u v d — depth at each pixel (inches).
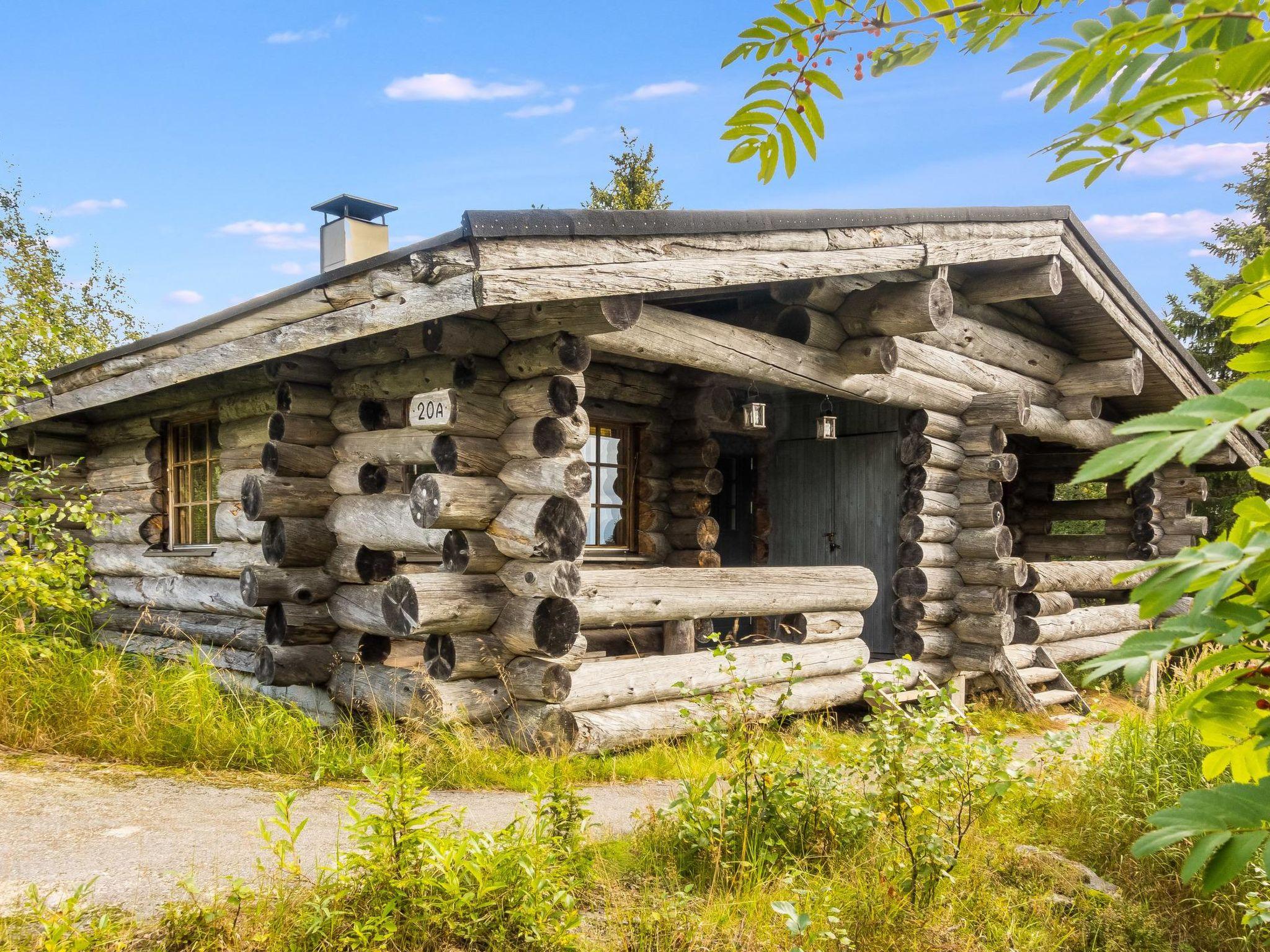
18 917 115.8
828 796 161.5
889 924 132.3
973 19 57.2
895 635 339.0
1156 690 211.2
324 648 261.1
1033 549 508.1
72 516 303.7
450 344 213.8
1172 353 410.0
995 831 173.0
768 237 233.8
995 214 296.2
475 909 121.1
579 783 208.8
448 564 222.5
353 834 128.3
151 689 230.2
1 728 207.5
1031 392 378.6
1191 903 151.8
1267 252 48.9
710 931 126.7
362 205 359.9
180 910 117.3
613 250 198.1
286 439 262.5
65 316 733.9
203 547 331.6
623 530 338.3
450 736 210.5
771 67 65.7
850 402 364.2
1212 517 626.5
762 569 279.1
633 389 330.3
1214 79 41.4
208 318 257.8
